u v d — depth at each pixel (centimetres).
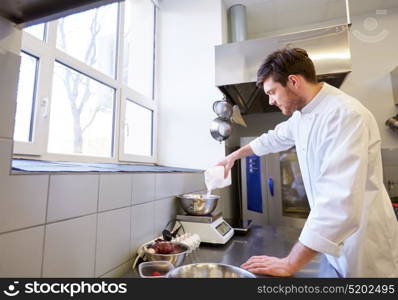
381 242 88
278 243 117
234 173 223
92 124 139
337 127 79
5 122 49
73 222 64
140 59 194
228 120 179
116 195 81
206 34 204
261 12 233
